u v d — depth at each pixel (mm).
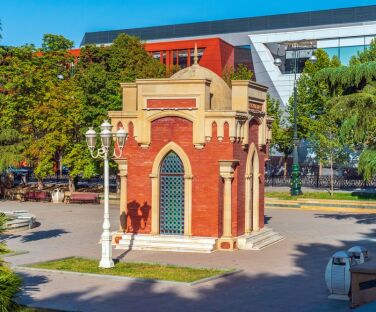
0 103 46781
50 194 44562
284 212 37531
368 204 38031
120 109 43594
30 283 18234
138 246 24094
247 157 25469
